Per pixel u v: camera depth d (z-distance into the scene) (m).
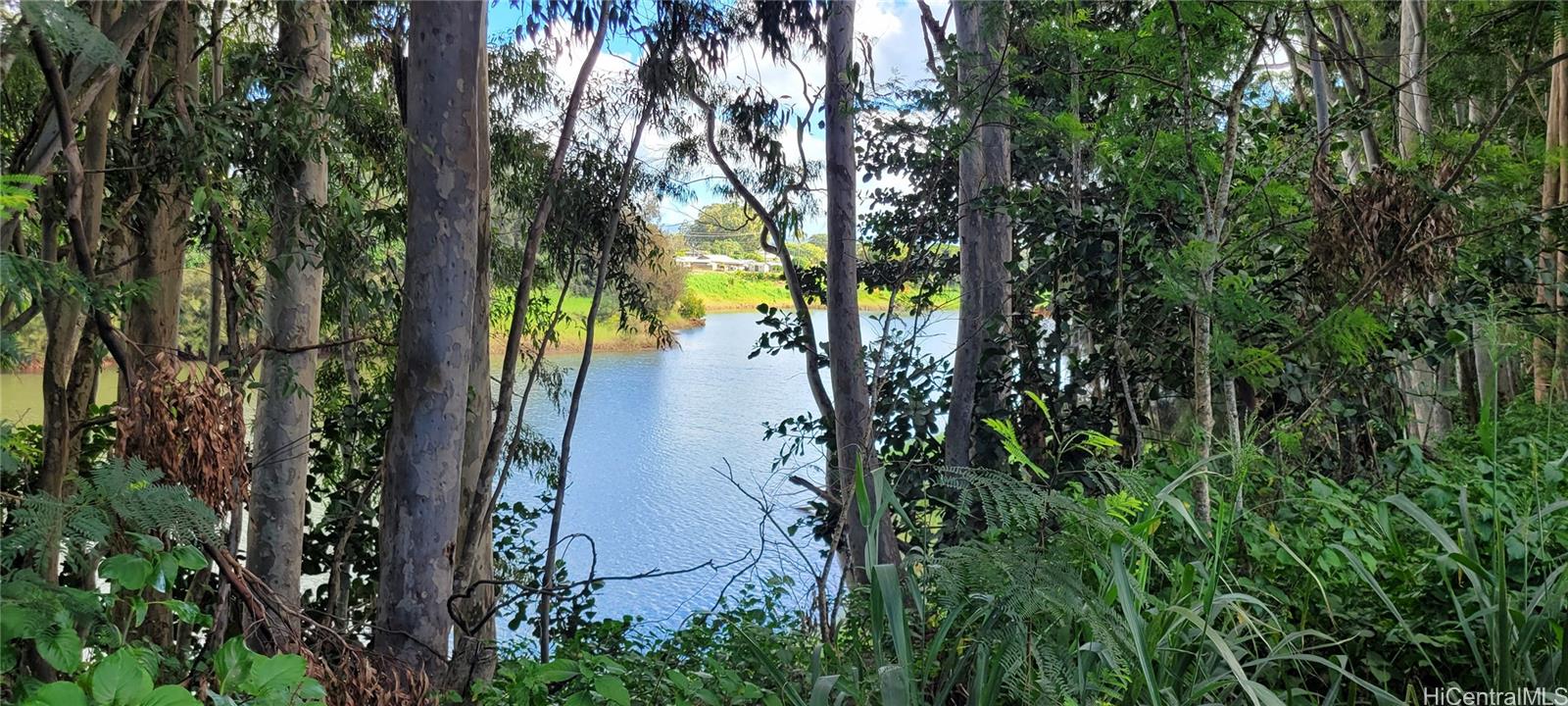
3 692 1.28
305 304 5.09
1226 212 3.25
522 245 7.47
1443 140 3.07
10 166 2.60
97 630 1.47
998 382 5.05
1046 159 6.27
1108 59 3.39
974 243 5.68
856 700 1.91
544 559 6.88
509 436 6.96
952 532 2.81
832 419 6.13
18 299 1.88
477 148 3.39
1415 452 2.94
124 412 1.83
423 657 3.30
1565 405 3.17
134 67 3.29
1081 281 4.80
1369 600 2.30
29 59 2.12
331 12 5.34
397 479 3.33
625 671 2.42
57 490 2.49
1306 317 3.41
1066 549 1.79
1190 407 4.52
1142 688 1.76
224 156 3.55
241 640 1.42
